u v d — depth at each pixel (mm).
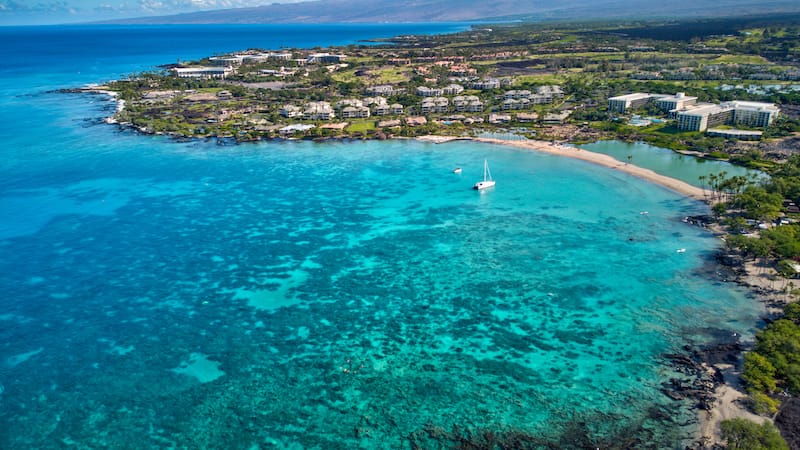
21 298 116188
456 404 83625
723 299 108188
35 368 94000
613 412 80625
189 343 100500
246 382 89938
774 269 117875
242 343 100250
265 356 96438
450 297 113875
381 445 76438
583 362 92250
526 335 100375
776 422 75625
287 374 91625
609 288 114750
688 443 74125
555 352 95188
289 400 85688
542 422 79312
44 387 89500
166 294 117312
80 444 78188
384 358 95125
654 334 98750
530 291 115000
